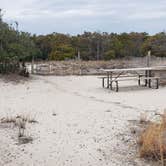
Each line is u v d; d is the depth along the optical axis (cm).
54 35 4900
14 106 1187
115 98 1398
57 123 910
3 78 1862
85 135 790
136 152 666
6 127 855
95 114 1039
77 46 4703
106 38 4909
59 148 696
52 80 2055
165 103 1259
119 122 923
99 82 2005
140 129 834
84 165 605
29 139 751
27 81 1875
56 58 4209
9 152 668
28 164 608
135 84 1892
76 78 2227
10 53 1988
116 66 2780
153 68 1825
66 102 1286
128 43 4859
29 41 2164
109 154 659
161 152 596
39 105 1212
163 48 4588
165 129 720
